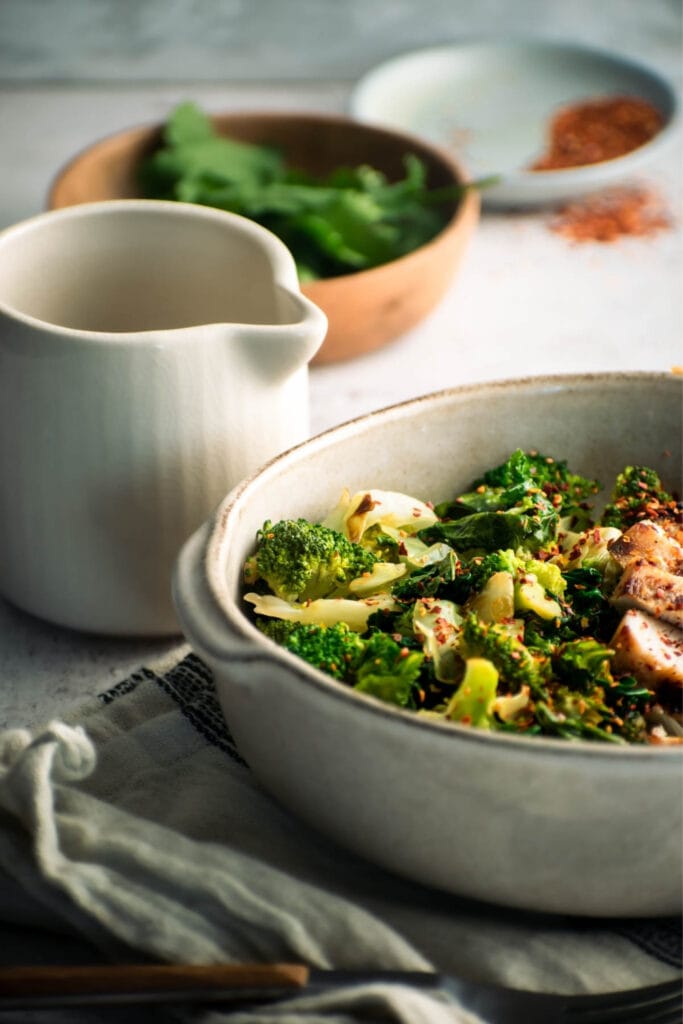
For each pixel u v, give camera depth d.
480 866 0.58
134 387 0.64
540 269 0.94
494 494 0.67
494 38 1.18
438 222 0.89
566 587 0.64
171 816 0.62
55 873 0.58
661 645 0.61
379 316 0.82
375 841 0.59
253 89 1.19
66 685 0.68
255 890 0.58
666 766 0.55
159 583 0.67
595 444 0.69
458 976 0.58
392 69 1.08
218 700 0.64
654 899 0.58
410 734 0.55
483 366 0.86
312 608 0.62
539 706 0.59
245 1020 0.55
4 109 1.13
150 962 0.57
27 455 0.66
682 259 0.95
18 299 0.70
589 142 1.01
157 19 1.19
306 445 0.65
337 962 0.57
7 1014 0.56
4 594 0.70
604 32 1.26
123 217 0.71
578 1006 0.56
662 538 0.64
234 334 0.65
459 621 0.62
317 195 0.87
